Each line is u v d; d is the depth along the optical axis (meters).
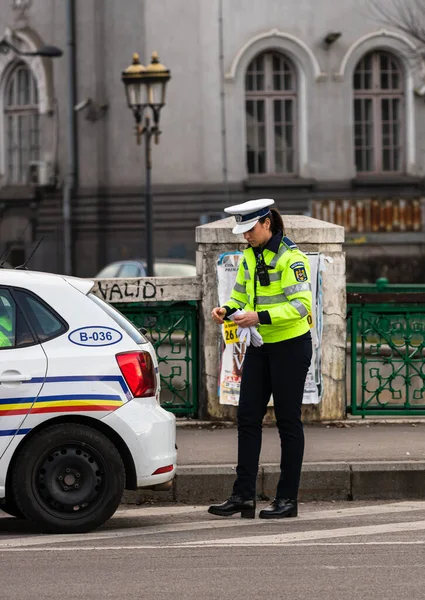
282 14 48.72
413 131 49.62
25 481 11.77
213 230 17.00
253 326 12.41
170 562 10.55
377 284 25.94
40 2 50.97
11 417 11.69
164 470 12.11
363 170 49.88
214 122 48.56
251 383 12.75
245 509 12.77
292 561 10.55
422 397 17.59
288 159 49.47
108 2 49.47
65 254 49.62
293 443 12.74
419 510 13.34
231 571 10.19
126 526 12.43
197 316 17.30
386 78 49.75
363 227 45.38
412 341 17.52
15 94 52.34
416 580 9.84
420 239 45.00
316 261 16.84
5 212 52.00
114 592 9.52
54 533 11.90
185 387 17.33
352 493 14.23
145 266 37.50
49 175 50.81
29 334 11.85
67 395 11.78
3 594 9.50
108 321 12.10
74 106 49.88
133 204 49.09
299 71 49.03
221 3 48.38
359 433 16.59
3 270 12.20
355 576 9.98
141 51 48.88
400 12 47.44
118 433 11.90
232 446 15.66
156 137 33.22
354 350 17.42
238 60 48.41
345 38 49.03
